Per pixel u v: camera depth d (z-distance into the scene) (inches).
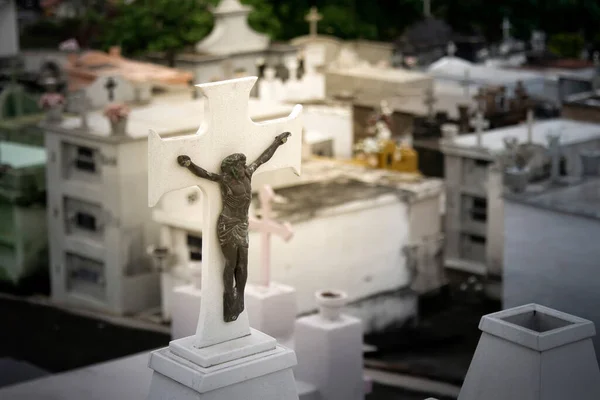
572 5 3221.0
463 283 1444.4
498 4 3225.9
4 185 1491.1
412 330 1294.3
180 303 894.4
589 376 531.2
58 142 1424.7
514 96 2101.4
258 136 532.4
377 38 2952.8
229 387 510.6
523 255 969.5
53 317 1390.3
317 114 1658.5
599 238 914.1
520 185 1003.9
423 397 1038.4
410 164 1557.6
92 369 823.1
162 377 523.2
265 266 850.1
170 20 2326.5
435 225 1374.3
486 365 537.6
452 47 2701.8
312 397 824.3
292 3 2802.7
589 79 2284.7
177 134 1396.4
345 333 829.8
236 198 517.0
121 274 1393.9
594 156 1061.1
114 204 1380.4
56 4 2965.1
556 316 543.8
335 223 1235.2
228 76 2180.1
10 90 1872.5
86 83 1718.8
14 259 1498.5
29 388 786.8
